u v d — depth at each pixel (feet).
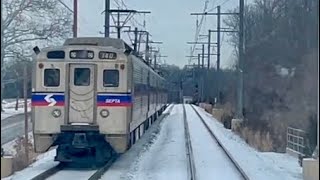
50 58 74.43
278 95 133.08
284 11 163.94
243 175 67.56
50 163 79.97
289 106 125.49
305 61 123.44
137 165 78.84
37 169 72.69
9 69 189.98
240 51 141.08
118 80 74.49
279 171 74.59
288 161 85.92
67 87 74.13
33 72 74.64
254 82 144.77
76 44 79.10
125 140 74.84
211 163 82.74
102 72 74.43
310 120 84.02
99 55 74.49
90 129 73.87
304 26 136.87
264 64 146.20
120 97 74.33
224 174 71.31
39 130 74.23
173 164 80.23
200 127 168.25
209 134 140.67
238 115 142.72
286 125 110.93
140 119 94.22
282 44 148.15
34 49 75.25
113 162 81.82
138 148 99.55
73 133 74.49
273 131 114.32
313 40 123.34
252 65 149.59
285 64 139.85
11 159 67.26
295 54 139.03
